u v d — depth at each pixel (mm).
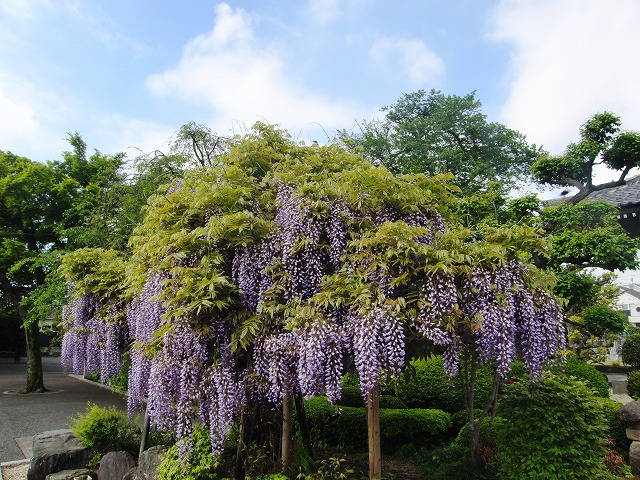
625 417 5203
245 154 5035
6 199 13156
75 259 6266
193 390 3674
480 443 4996
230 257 4086
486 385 6336
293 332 3455
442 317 3359
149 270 4312
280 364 3578
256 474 4199
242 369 4062
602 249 7090
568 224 7621
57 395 13336
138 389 4715
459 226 4410
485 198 8898
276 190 4566
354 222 4012
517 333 3783
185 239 3875
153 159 9789
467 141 16000
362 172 3973
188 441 3770
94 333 5980
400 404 6727
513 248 3715
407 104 16875
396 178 4141
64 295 10781
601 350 13672
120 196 10062
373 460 3740
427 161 14453
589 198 9438
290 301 3803
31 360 14117
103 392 14039
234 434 4816
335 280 3541
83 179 14781
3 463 6422
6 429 8758
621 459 5023
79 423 5863
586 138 8578
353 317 3354
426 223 4117
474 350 4086
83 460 5457
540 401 4203
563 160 8594
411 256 3547
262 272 3867
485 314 3459
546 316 3775
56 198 13547
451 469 4680
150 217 4328
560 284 7398
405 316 3426
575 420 4102
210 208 4164
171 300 3658
